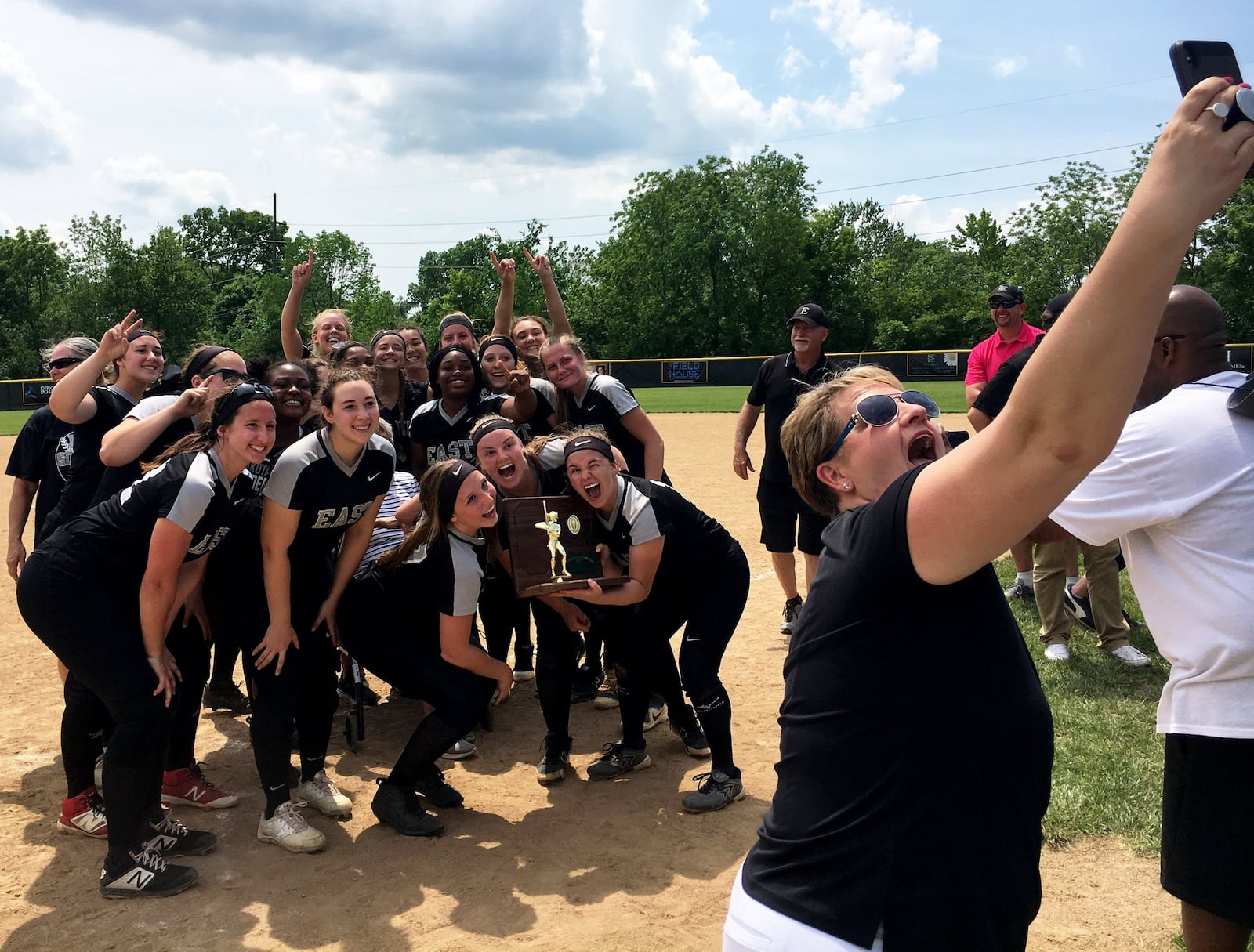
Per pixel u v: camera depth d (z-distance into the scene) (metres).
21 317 58.16
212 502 3.31
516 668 5.87
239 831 3.92
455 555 3.83
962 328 57.28
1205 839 2.12
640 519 3.91
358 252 63.59
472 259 80.94
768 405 6.39
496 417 4.41
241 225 88.69
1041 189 49.09
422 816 3.89
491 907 3.32
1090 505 2.18
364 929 3.18
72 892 3.44
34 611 3.23
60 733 4.95
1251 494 2.02
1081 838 3.67
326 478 3.66
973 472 1.21
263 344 60.00
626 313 57.00
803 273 55.53
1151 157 1.10
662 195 55.88
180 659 3.98
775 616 6.98
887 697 1.39
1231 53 1.33
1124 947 2.99
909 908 1.40
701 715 4.04
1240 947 2.18
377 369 5.78
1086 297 1.10
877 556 1.36
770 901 1.50
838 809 1.44
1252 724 2.03
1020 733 1.42
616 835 3.86
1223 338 2.29
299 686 3.82
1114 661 5.48
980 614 1.42
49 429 4.78
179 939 3.12
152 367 4.70
